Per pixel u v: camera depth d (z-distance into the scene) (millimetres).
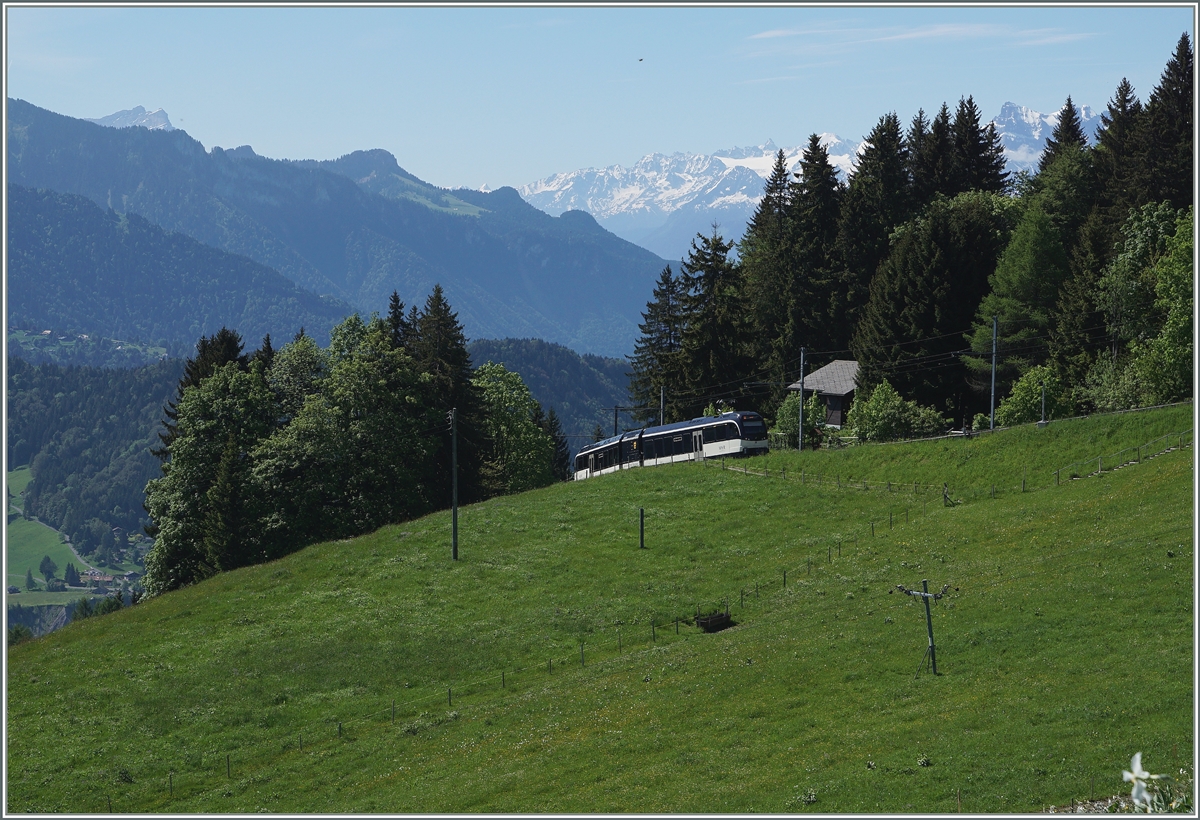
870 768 40281
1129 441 77875
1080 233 110625
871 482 87812
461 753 51500
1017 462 81875
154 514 103062
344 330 110250
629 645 65375
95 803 51625
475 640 68125
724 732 47375
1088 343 100750
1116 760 36812
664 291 147125
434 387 108125
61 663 69312
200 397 102000
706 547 79562
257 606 76375
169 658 68875
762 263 142250
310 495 95688
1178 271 84500
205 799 50969
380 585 77938
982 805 35594
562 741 49938
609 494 94500
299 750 56156
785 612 64438
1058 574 57531
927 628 53000
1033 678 45656
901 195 142750
